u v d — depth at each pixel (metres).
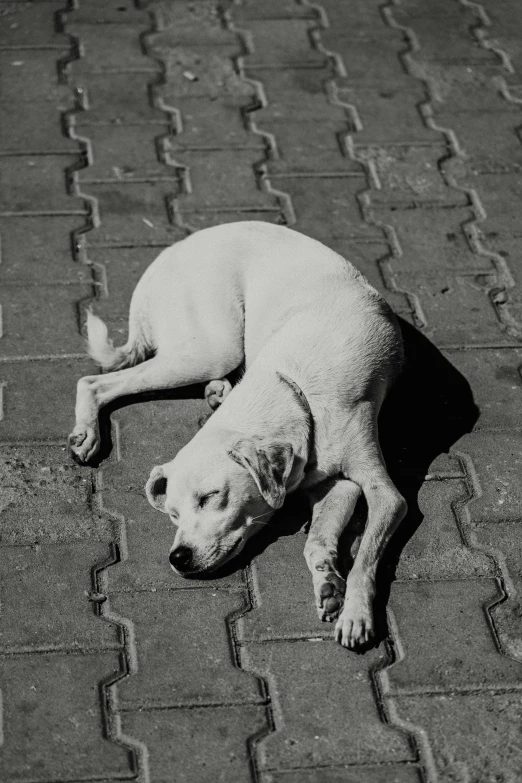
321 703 2.05
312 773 1.99
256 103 3.11
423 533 2.25
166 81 3.17
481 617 2.15
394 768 2.00
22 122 3.03
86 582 2.19
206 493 2.17
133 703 2.05
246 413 2.24
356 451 2.26
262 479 2.15
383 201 2.84
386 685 2.07
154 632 2.13
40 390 2.45
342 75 3.21
